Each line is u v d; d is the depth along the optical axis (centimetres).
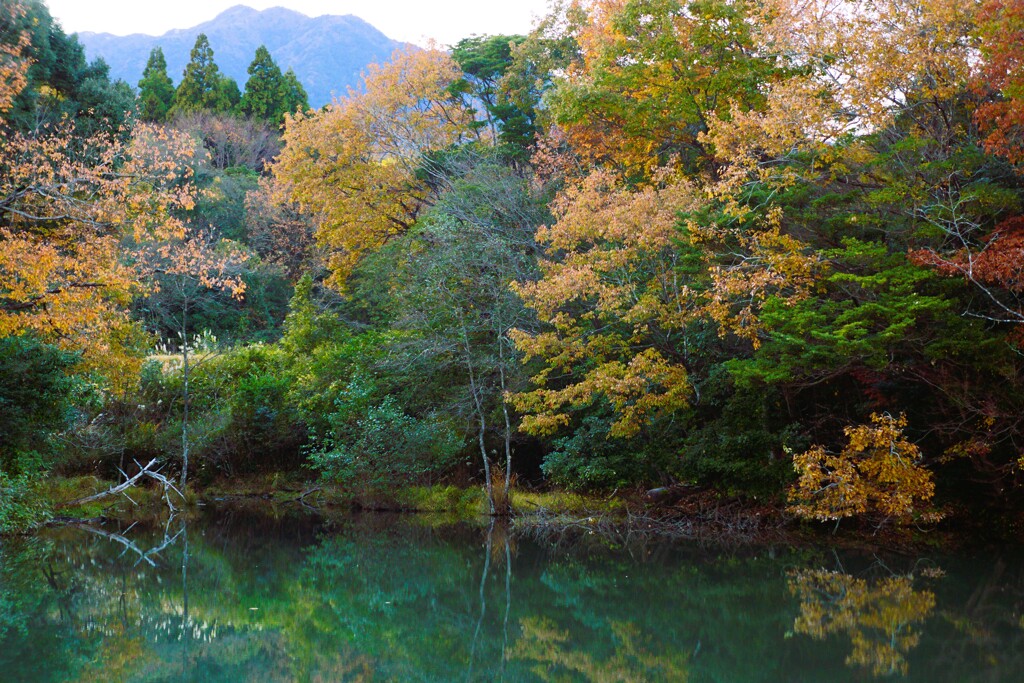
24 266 1723
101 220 1986
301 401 2481
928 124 1611
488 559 1541
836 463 1526
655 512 1878
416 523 2000
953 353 1383
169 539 1817
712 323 1838
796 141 1553
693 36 2094
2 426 1677
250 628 1102
